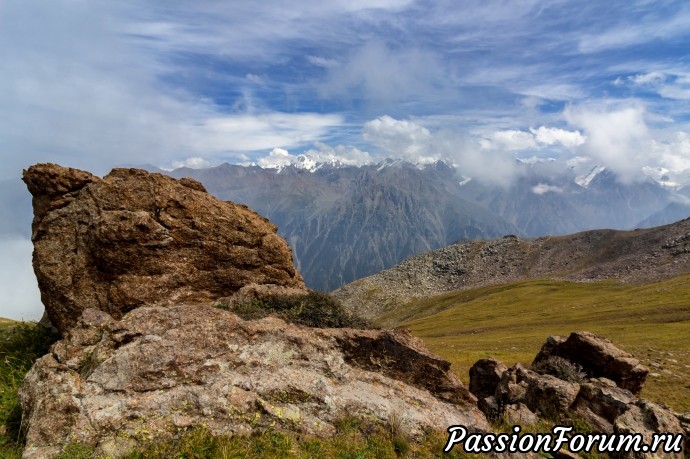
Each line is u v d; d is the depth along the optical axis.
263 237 24.22
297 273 26.52
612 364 25.78
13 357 18.33
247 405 12.93
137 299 19.94
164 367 13.48
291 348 15.73
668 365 40.50
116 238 20.00
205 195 24.02
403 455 13.01
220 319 15.58
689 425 17.31
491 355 54.25
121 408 12.15
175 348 14.05
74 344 14.30
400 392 15.72
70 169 22.06
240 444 11.81
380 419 14.02
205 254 22.19
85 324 14.98
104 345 13.95
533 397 20.72
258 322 16.25
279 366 14.94
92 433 11.44
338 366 15.78
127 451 11.16
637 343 56.25
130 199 21.58
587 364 27.05
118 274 20.25
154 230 20.80
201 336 14.73
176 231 21.59
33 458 10.77
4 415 13.66
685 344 53.12
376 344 16.86
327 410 13.79
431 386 16.80
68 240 20.81
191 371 13.69
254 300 20.09
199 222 22.41
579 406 19.08
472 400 16.88
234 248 22.91
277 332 15.98
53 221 21.14
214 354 14.44
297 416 13.21
